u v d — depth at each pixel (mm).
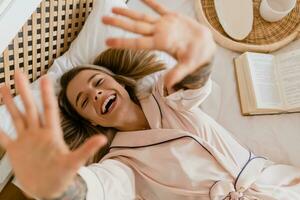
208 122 930
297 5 1237
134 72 1015
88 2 1117
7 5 767
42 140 465
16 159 472
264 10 1202
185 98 869
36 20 919
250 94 1095
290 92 1079
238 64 1161
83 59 1072
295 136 1065
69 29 1084
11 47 875
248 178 877
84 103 936
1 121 921
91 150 447
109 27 1082
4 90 508
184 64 562
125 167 885
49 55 1043
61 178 471
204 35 584
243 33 1189
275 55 1181
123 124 952
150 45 530
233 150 913
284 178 930
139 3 1236
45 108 471
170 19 564
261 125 1094
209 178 861
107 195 739
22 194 1123
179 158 874
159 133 907
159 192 891
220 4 1225
